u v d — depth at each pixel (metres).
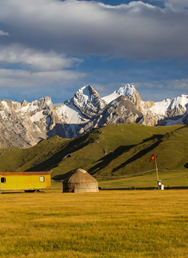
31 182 97.69
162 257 19.16
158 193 76.12
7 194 85.88
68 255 19.89
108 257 19.41
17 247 22.06
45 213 37.12
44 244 22.66
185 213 35.19
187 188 106.44
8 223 30.98
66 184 97.88
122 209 39.59
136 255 19.67
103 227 27.77
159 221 30.00
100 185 166.12
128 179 189.88
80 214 35.88
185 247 21.31
